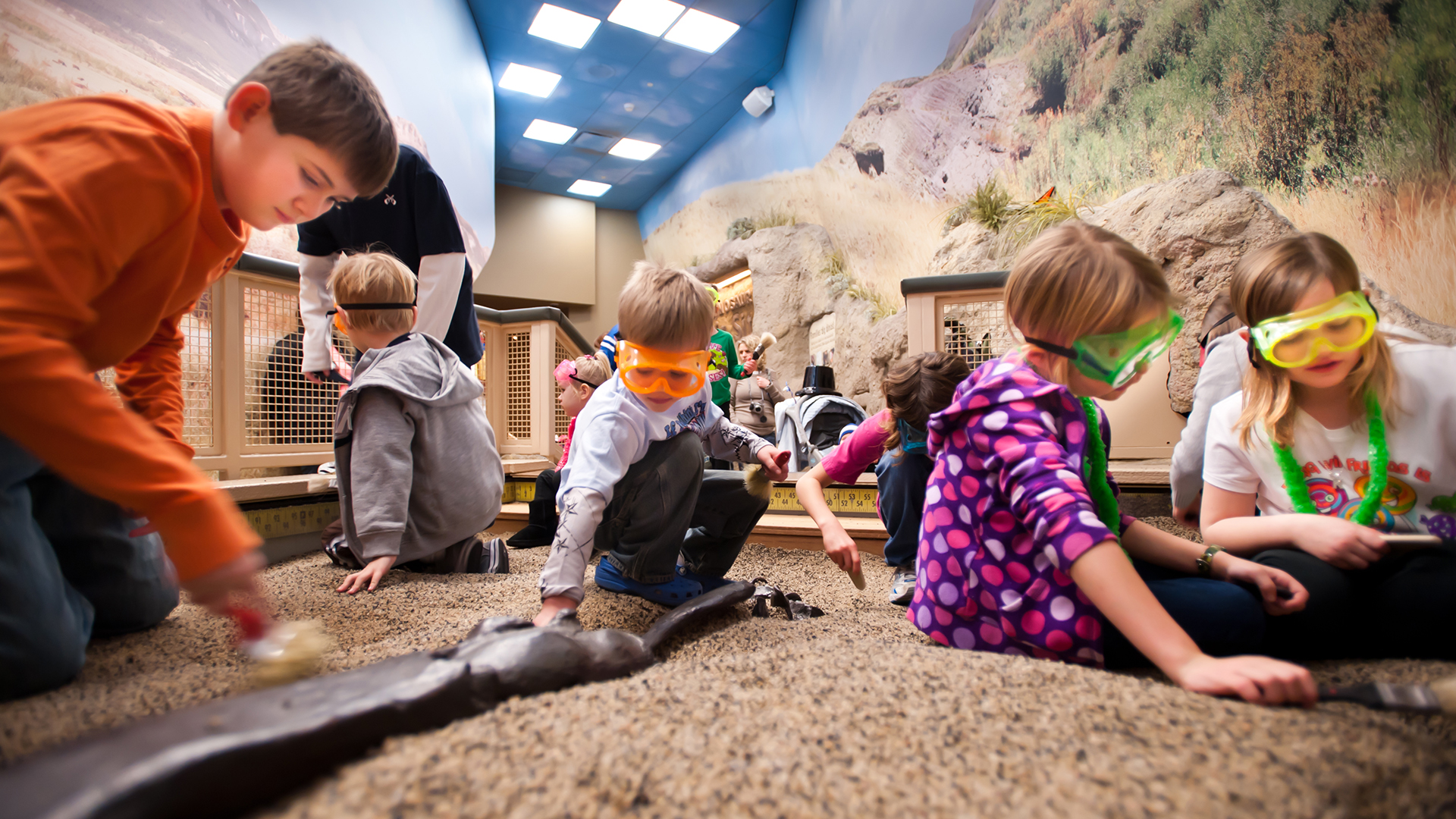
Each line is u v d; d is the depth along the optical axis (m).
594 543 1.61
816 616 1.61
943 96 7.23
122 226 0.76
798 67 9.15
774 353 9.78
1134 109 5.30
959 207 7.09
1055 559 0.93
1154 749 0.63
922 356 1.88
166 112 0.87
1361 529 1.06
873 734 0.68
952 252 6.93
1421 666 0.94
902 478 1.94
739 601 1.47
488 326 4.24
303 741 0.56
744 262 10.60
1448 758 0.63
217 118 0.92
